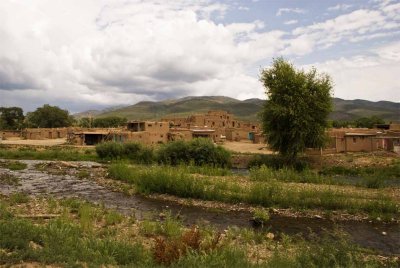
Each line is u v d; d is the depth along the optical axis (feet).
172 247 36.55
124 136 254.06
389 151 204.03
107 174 121.60
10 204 68.49
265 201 78.74
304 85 148.87
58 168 146.72
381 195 82.53
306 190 83.30
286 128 152.46
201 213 73.15
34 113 450.30
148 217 64.95
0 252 30.12
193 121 334.24
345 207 75.46
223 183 91.15
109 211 65.72
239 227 62.59
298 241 52.42
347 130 231.09
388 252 50.67
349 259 36.04
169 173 94.73
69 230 42.68
